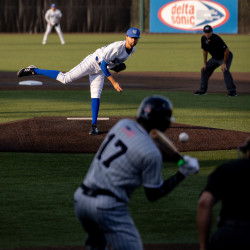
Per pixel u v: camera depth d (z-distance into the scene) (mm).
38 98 49812
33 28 152250
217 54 50250
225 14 144625
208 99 49750
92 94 34188
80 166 27609
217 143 32188
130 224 13078
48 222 19875
